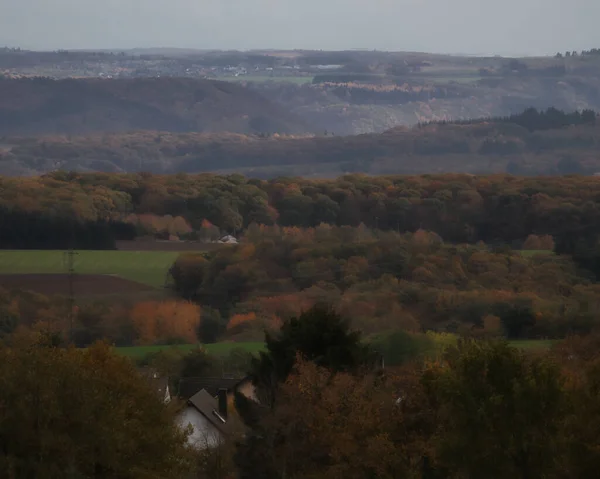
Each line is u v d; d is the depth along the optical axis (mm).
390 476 92500
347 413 100562
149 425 90688
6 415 74188
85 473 76750
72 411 77438
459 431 82500
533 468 80688
